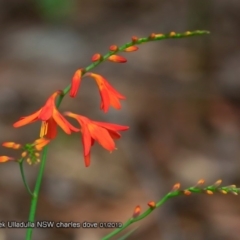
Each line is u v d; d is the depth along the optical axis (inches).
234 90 558.9
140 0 796.6
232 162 459.2
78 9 764.0
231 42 657.0
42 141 179.9
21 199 379.6
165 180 423.5
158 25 724.7
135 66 596.1
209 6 668.7
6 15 706.8
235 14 697.6
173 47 648.4
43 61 593.3
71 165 409.7
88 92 508.1
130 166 424.8
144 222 368.8
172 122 490.0
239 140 490.9
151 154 445.1
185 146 469.1
